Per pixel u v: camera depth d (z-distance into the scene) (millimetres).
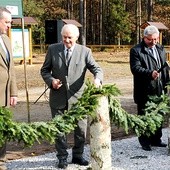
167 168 6145
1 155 5508
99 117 4633
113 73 21797
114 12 53938
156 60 6953
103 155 4648
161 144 7309
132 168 6141
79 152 6188
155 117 5539
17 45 24156
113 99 4902
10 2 8547
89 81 4785
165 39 59219
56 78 6031
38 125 4555
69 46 5941
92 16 58219
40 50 42656
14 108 12117
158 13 57781
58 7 53062
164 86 7008
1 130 4379
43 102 13266
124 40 56094
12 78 5609
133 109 11508
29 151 7203
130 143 7637
